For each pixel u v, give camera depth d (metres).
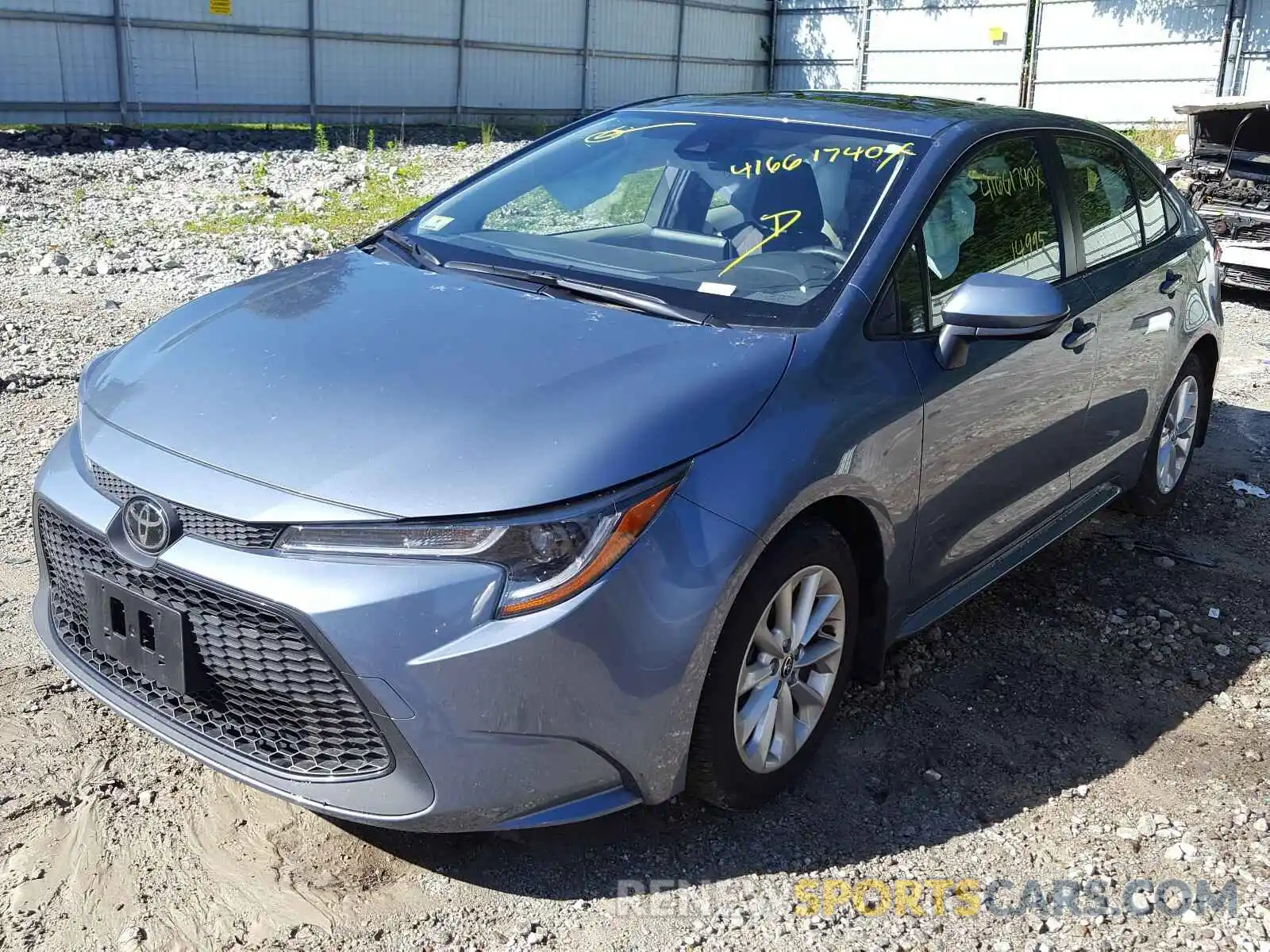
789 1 30.48
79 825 2.74
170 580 2.46
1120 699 3.59
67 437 2.92
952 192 3.42
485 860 2.73
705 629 2.49
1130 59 25.08
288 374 2.70
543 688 2.33
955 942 2.56
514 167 3.98
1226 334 8.49
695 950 2.50
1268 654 3.91
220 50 20.48
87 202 12.30
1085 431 4.02
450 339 2.81
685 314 2.96
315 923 2.51
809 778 3.10
